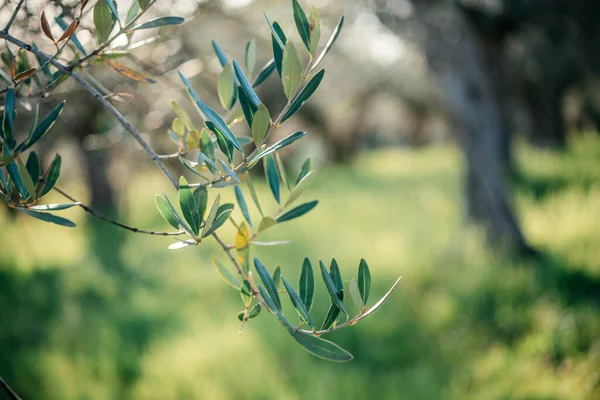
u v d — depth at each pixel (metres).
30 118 1.78
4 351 4.02
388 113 29.06
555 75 12.01
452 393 3.25
